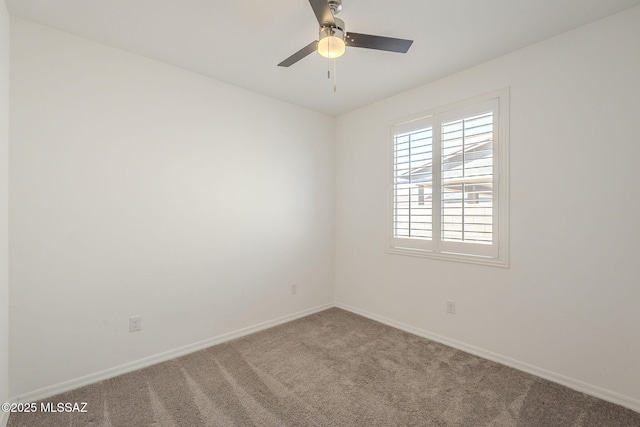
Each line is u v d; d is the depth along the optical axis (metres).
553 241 2.22
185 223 2.68
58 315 2.09
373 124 3.49
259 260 3.21
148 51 2.38
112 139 2.31
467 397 2.03
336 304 3.96
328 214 3.91
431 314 2.95
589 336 2.07
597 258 2.04
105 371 2.27
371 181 3.52
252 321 3.14
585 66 2.07
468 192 2.66
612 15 1.97
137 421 1.80
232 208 2.99
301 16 1.97
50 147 2.06
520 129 2.37
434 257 2.92
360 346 2.80
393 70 2.69
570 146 2.14
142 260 2.45
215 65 2.62
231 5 1.86
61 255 2.10
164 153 2.56
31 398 1.99
